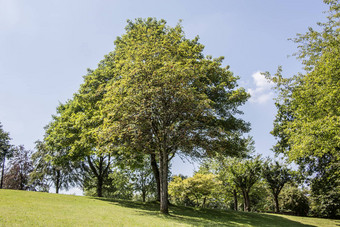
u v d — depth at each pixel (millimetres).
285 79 20531
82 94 24219
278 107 25609
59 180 40844
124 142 16922
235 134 20953
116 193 50438
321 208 35094
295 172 26359
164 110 16078
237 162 37219
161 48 18484
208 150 16719
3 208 11391
